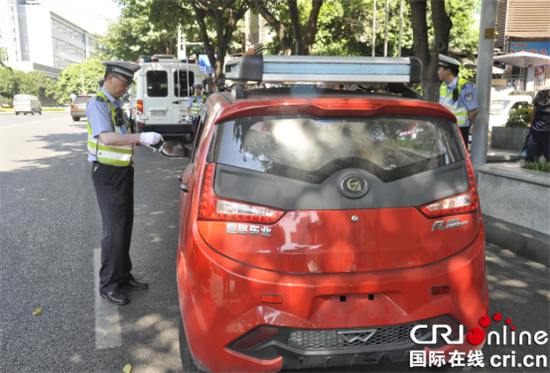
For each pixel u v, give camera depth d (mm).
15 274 4703
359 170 2453
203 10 22203
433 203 2525
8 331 3582
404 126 2570
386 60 2828
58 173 10602
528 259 4984
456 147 2676
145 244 5648
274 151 2459
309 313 2354
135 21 33438
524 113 12211
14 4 138000
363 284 2377
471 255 2576
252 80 2732
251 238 2396
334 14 25016
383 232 2451
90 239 5816
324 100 2527
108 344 3404
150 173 10602
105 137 3875
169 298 4180
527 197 5234
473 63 25594
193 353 2490
